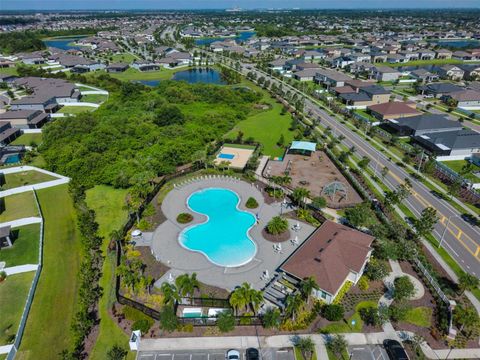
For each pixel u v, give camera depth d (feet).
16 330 138.10
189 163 290.15
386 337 134.21
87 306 144.66
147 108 412.36
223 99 467.93
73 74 590.96
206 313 145.79
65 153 279.49
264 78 574.97
